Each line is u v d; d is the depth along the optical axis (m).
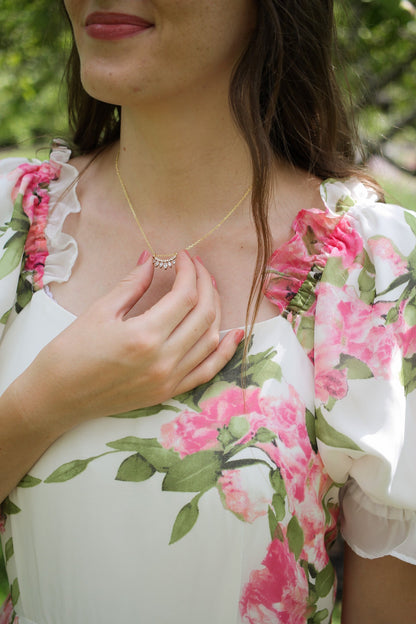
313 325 0.77
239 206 0.82
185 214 0.82
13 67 1.67
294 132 0.86
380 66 1.41
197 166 0.81
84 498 0.76
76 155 0.95
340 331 0.76
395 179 1.58
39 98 1.72
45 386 0.74
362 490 0.77
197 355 0.75
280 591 0.75
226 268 0.81
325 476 0.76
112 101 0.76
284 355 0.76
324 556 0.78
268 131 0.80
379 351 0.75
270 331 0.77
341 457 0.75
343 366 0.75
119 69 0.74
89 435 0.76
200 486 0.74
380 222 0.80
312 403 0.76
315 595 0.78
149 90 0.75
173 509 0.74
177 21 0.72
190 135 0.79
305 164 0.87
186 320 0.75
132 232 0.83
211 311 0.75
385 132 1.47
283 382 0.76
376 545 0.78
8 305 0.81
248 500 0.73
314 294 0.78
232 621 0.75
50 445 0.77
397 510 0.76
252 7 0.77
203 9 0.73
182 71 0.74
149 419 0.75
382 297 0.77
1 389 0.80
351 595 0.83
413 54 1.43
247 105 0.78
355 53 1.23
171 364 0.73
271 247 0.79
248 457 0.73
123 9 0.72
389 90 1.50
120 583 0.76
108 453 0.75
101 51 0.74
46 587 0.79
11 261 0.82
